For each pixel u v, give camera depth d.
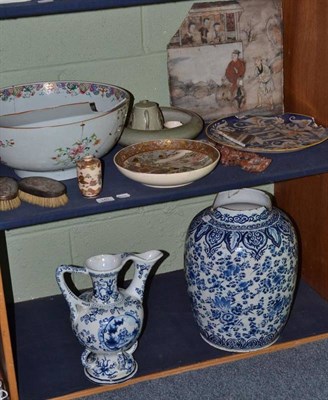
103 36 1.65
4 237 1.73
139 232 1.84
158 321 1.71
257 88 1.74
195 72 1.70
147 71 1.71
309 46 1.63
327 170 1.49
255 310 1.52
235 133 1.62
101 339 1.49
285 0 1.69
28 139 1.37
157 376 1.54
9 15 1.31
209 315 1.55
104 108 1.62
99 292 1.50
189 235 1.54
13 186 1.39
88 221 1.79
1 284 1.38
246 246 1.47
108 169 1.52
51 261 1.80
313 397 1.48
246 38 1.71
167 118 1.68
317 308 1.73
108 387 1.51
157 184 1.41
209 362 1.57
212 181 1.44
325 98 1.62
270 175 1.46
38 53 1.62
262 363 1.57
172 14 1.67
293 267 1.53
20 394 1.50
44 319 1.74
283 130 1.63
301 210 1.79
